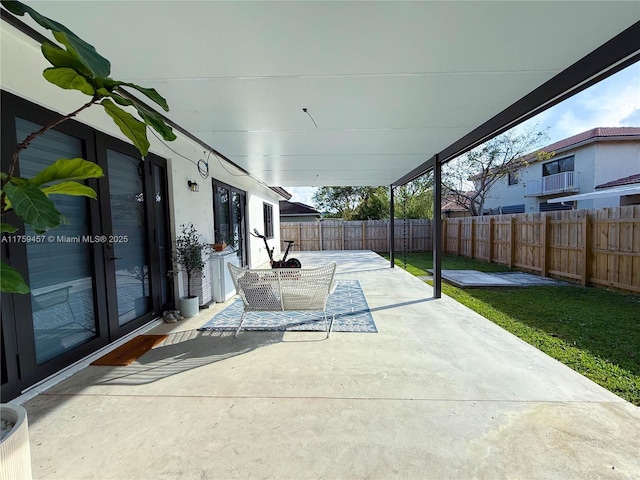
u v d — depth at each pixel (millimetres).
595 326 3949
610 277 5965
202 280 4738
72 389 2398
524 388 2395
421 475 1581
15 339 2254
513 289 6242
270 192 11625
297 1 1712
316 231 14719
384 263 9898
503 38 2098
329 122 3742
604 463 1646
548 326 3961
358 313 4418
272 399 2258
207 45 2156
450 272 8203
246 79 2660
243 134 4219
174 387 2430
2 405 1299
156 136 3945
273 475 1588
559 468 1615
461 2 1739
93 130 3010
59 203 2672
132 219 3654
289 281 3531
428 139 4496
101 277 3104
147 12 1785
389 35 2057
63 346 2701
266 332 3660
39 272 2473
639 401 2246
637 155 13336
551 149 15141
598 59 2230
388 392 2346
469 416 2051
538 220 7738
